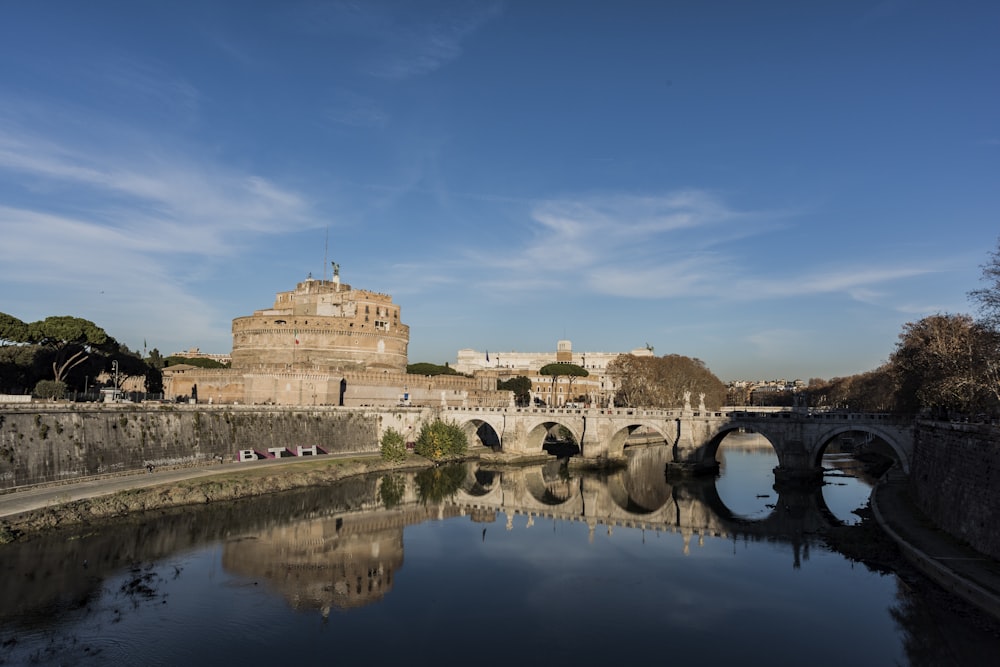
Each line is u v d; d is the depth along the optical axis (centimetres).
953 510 6366
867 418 11131
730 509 9588
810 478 11156
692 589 5819
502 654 4472
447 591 5709
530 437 15350
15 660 4047
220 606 5106
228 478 9231
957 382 8406
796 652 4538
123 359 13375
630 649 4591
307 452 12512
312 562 6375
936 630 4591
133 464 8994
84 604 4966
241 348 19150
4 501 6931
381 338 19588
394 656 4400
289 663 4241
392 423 14938
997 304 7369
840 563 6494
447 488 11138
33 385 11262
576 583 5988
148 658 4191
